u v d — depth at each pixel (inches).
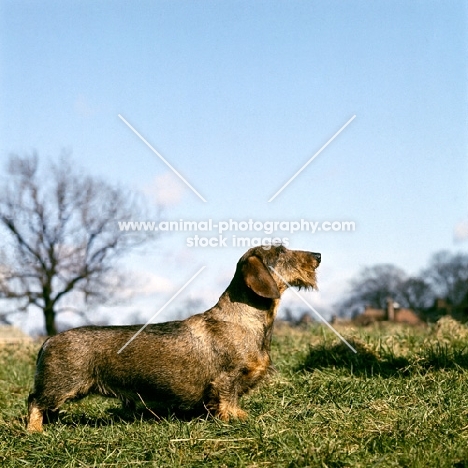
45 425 82.7
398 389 84.4
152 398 82.4
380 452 68.6
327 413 77.4
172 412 84.0
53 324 366.6
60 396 81.7
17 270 360.8
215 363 81.8
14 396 100.3
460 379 86.0
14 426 82.5
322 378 91.7
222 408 81.2
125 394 82.4
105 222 359.3
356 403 80.6
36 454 73.8
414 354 99.3
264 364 83.0
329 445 69.1
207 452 70.9
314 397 84.6
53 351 82.0
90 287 355.3
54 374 81.5
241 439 72.1
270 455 69.4
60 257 362.0
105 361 81.8
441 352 95.7
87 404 90.6
